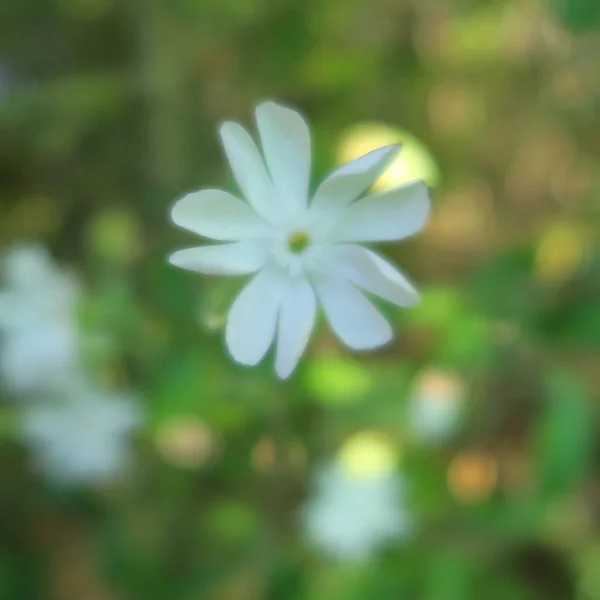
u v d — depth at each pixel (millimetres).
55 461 376
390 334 292
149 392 359
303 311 293
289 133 292
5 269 418
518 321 369
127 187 426
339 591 381
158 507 405
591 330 366
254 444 383
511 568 400
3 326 357
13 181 437
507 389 390
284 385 359
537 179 451
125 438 377
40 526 437
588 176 438
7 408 366
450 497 387
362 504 377
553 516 382
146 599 401
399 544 381
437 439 383
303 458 382
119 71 407
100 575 419
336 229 293
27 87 398
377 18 419
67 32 411
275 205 292
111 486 404
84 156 426
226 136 289
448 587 380
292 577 385
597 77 415
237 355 292
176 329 362
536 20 411
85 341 358
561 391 374
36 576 427
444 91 432
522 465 412
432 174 379
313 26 409
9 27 408
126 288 371
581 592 395
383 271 289
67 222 435
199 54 407
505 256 373
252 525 396
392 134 380
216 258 290
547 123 437
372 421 377
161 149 410
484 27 421
